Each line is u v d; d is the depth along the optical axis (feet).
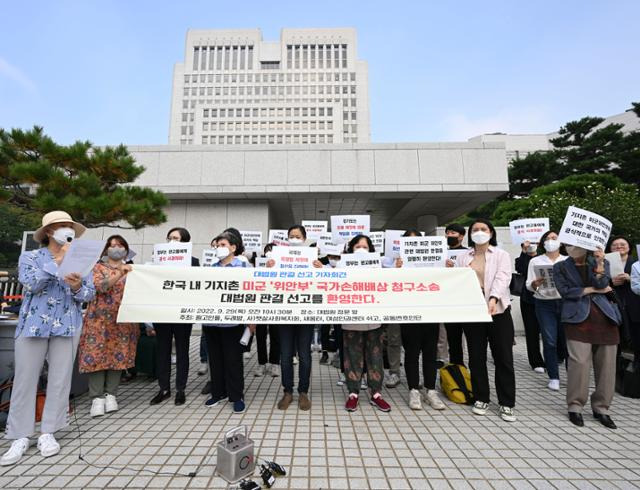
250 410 12.21
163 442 9.80
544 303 15.14
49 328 9.34
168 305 11.70
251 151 34.32
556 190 75.61
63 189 21.42
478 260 12.73
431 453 9.29
